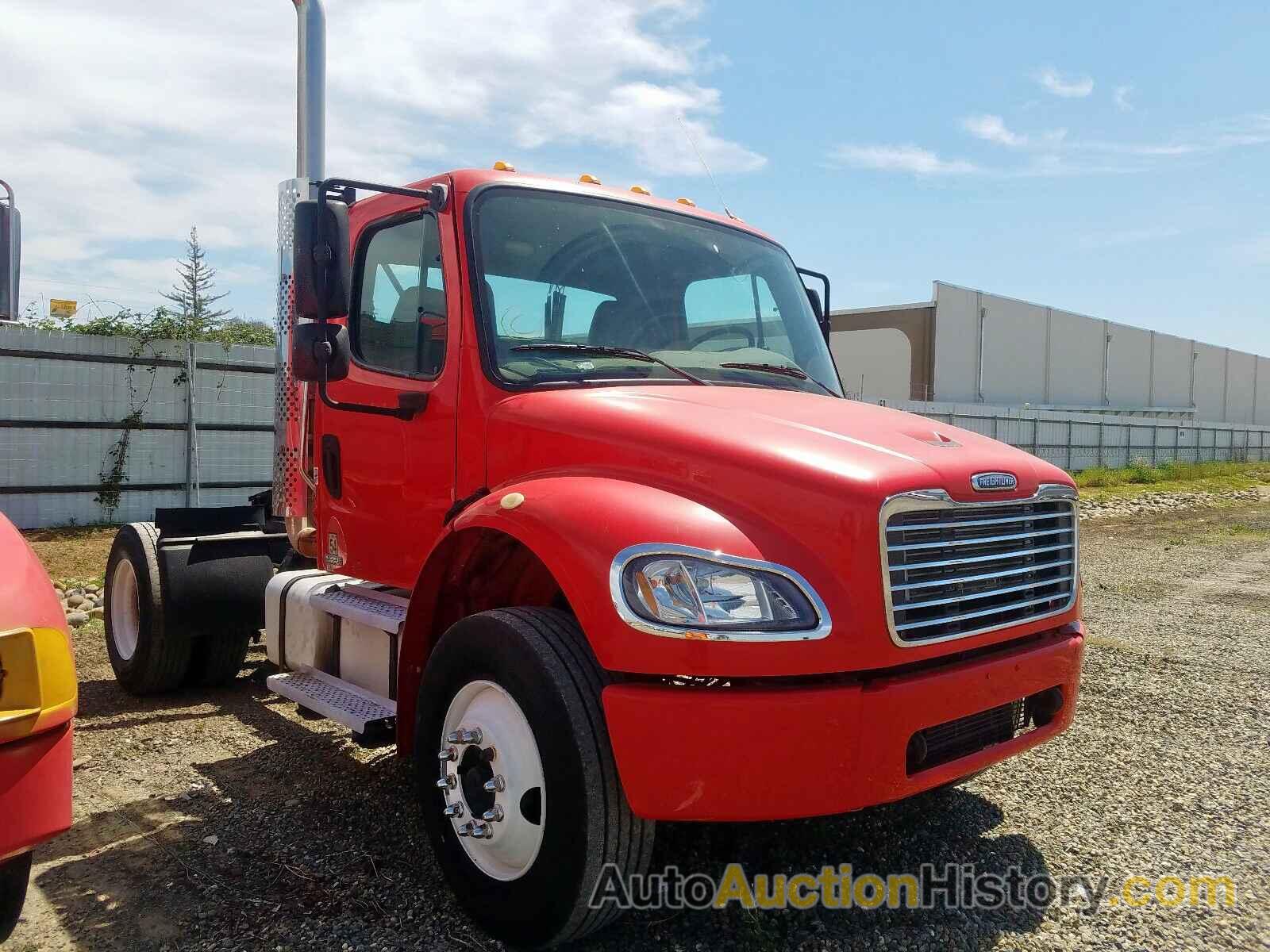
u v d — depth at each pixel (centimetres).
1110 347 5509
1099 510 2284
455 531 333
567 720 278
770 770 266
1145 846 381
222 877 348
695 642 266
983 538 312
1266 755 490
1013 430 3366
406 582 400
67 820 251
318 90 556
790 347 456
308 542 498
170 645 565
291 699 432
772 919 318
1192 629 821
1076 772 464
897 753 279
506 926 295
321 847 374
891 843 379
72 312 1321
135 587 588
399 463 402
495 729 304
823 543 278
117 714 557
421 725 334
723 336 430
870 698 274
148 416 1320
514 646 294
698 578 272
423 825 395
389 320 419
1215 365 6619
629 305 403
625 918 318
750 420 324
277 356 536
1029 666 323
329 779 450
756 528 283
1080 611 364
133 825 396
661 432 310
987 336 4581
